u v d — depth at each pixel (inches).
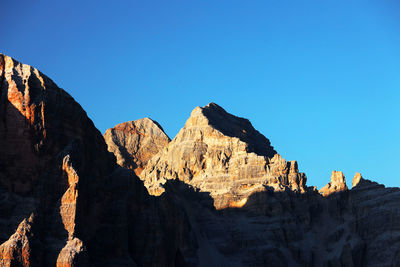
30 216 6387.8
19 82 7062.0
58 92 7234.3
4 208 6481.3
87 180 7298.2
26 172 6771.7
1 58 7224.4
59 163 6879.9
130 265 7332.7
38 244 6264.8
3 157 6801.2
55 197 6747.1
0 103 6963.6
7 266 5994.1
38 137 6889.8
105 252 7308.1
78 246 6402.6
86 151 7440.9
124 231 7509.8
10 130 6889.8
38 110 6963.6
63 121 7185.0
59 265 6245.1
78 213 6658.5
